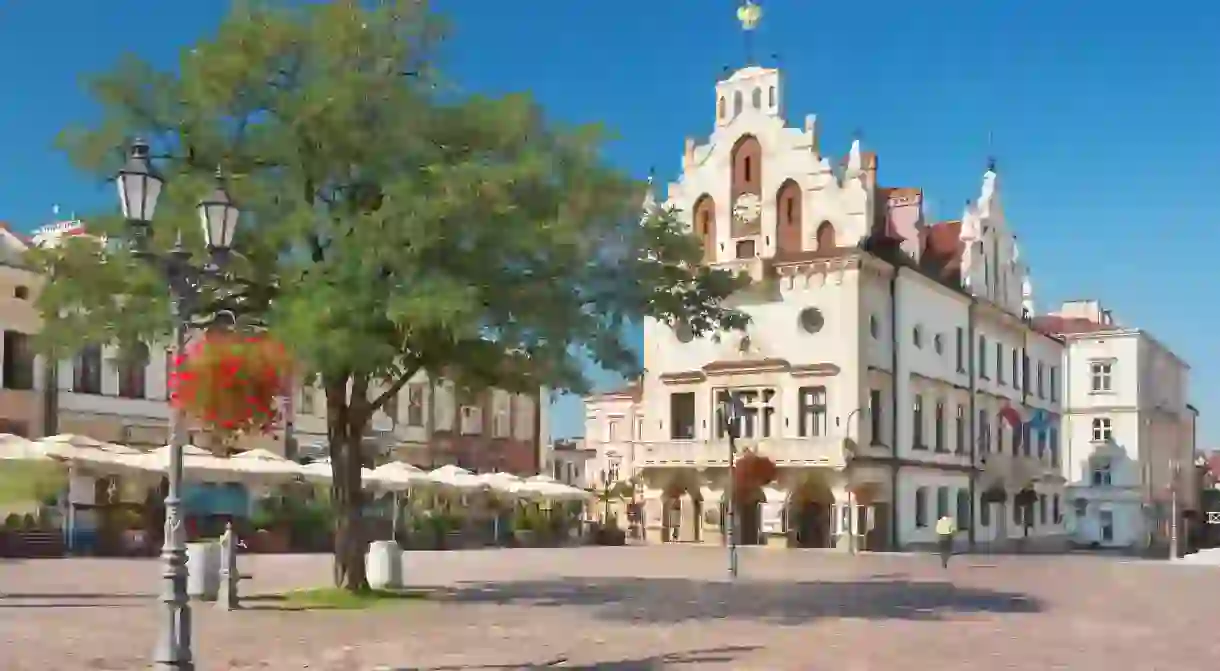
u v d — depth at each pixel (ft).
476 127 74.90
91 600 81.56
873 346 193.67
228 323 56.39
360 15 75.56
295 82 76.38
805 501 191.72
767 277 189.26
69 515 134.72
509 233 68.74
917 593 98.78
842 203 198.18
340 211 72.95
